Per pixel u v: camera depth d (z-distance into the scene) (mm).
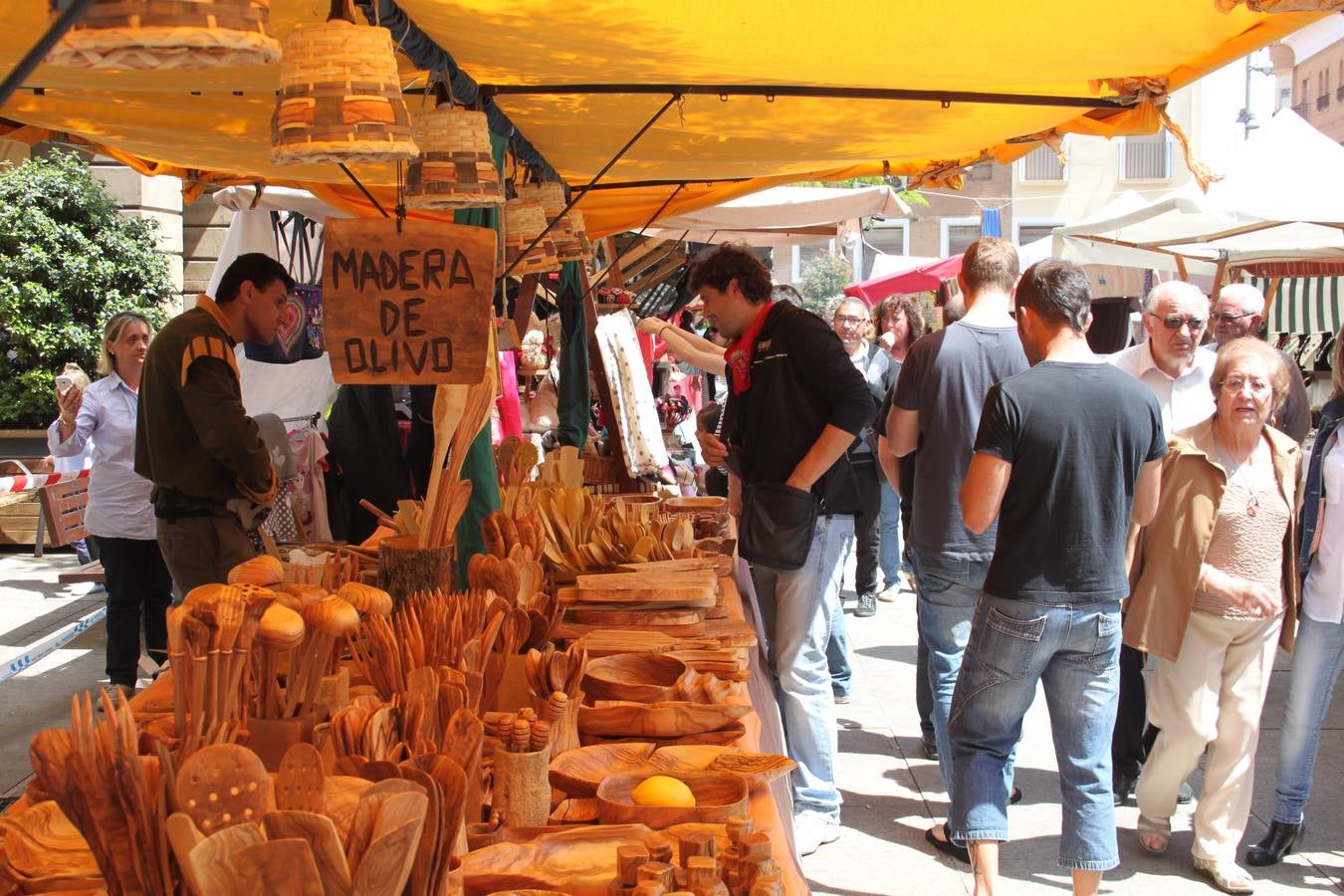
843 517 3959
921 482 3895
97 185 11250
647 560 3295
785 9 2631
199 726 1442
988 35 2855
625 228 7152
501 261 3604
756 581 4078
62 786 1134
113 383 5129
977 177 27641
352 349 2396
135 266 11164
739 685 2365
